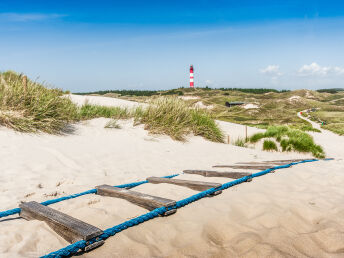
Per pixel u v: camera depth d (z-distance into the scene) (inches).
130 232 108.7
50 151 242.7
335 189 170.7
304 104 5004.9
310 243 103.2
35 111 297.9
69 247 90.2
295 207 136.5
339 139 804.0
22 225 111.0
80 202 139.4
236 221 121.9
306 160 289.4
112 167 225.8
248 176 190.4
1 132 262.1
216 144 387.5
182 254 94.7
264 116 2960.1
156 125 378.0
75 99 562.6
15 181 174.7
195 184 167.9
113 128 358.9
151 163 250.4
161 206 128.8
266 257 92.6
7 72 414.9
